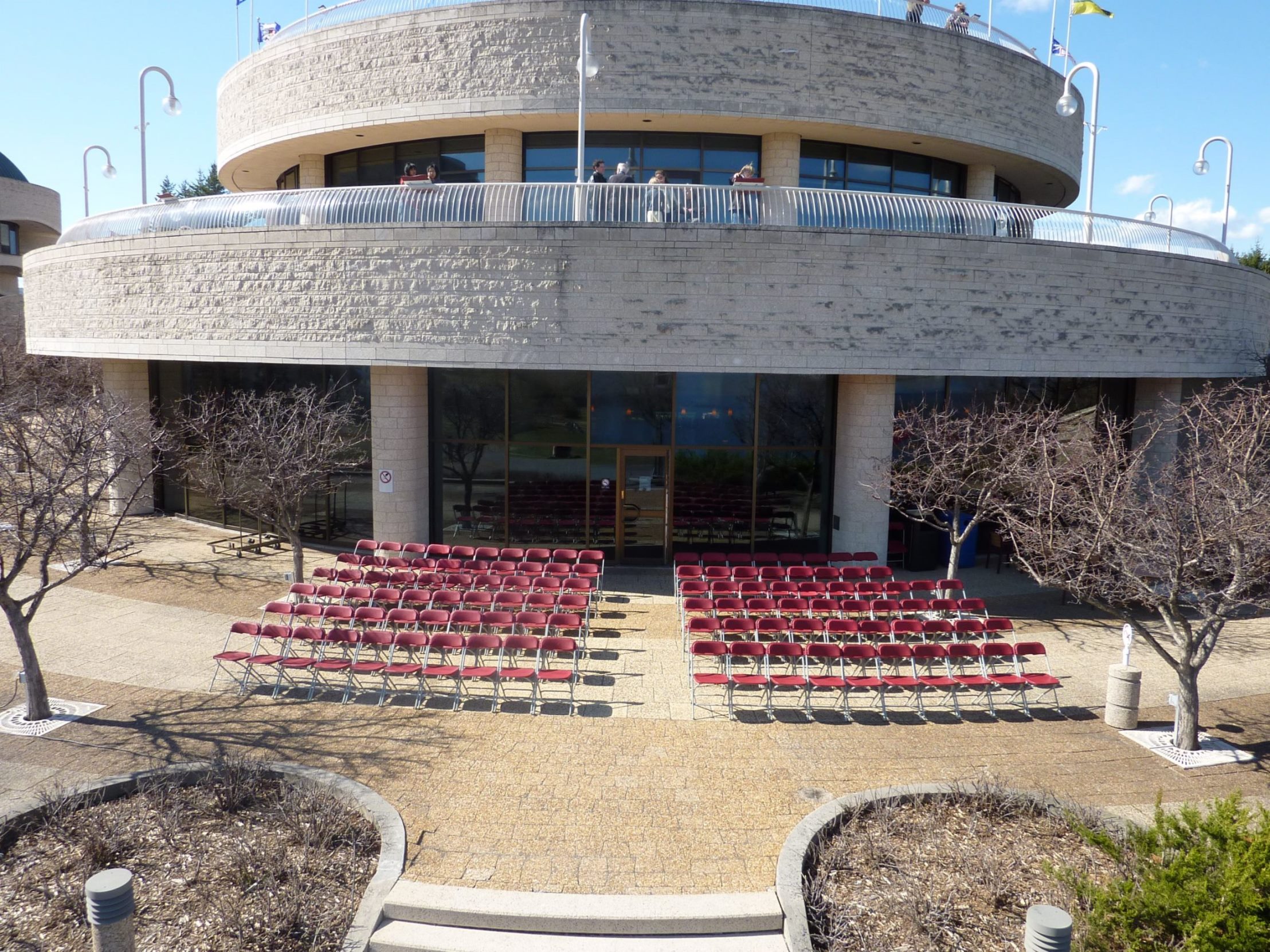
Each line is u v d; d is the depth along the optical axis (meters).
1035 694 12.73
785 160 21.19
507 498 20.34
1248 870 6.28
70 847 8.16
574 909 7.26
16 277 51.53
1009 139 22.81
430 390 20.25
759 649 12.00
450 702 12.00
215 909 7.26
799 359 16.78
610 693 12.42
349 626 15.02
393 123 20.89
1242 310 21.58
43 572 11.05
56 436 12.22
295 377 21.77
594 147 21.45
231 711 11.50
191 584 18.08
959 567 21.23
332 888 7.64
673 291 16.55
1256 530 10.02
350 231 17.12
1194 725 10.69
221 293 18.25
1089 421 21.36
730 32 19.72
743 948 7.05
